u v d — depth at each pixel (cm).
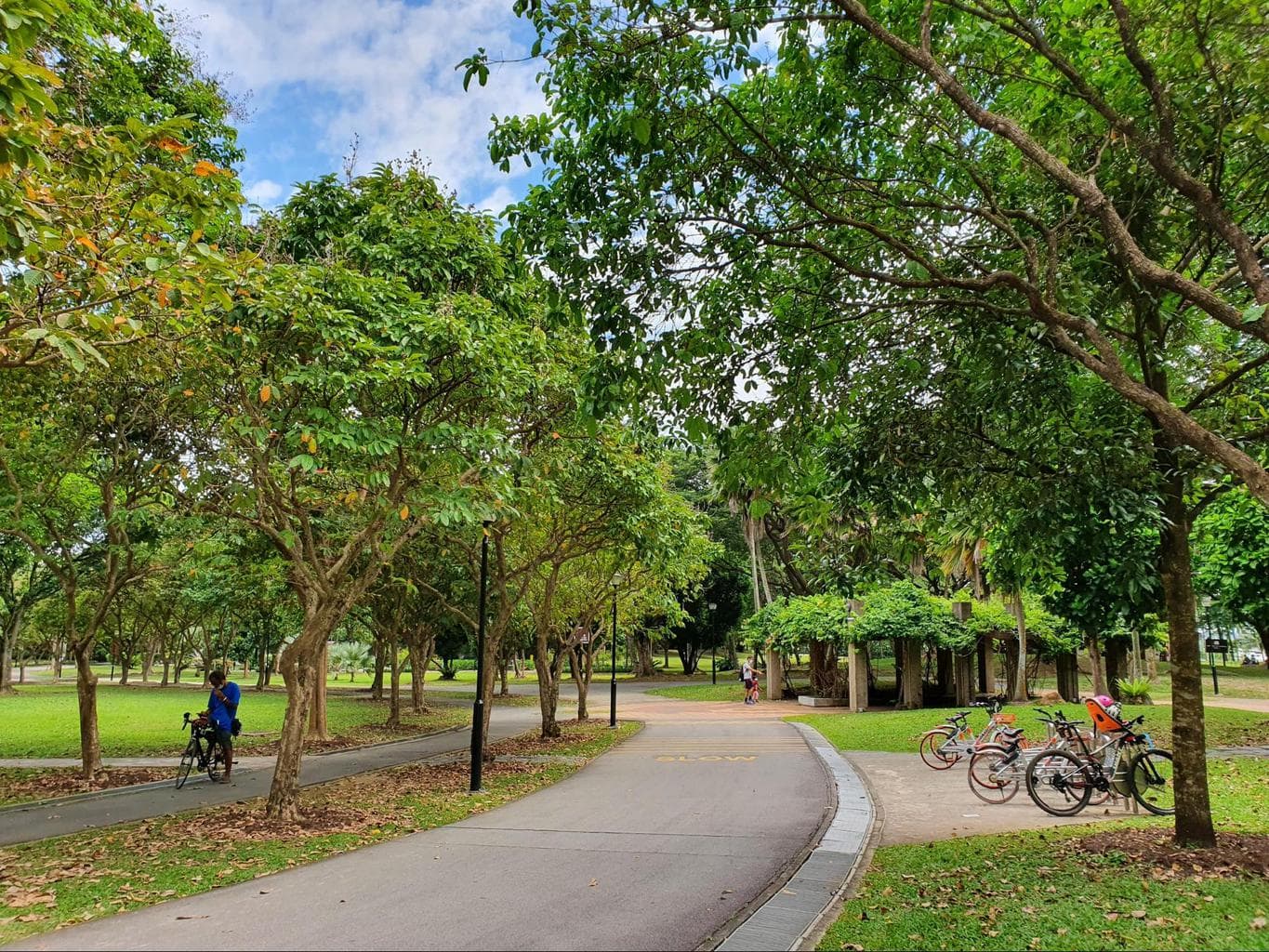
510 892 696
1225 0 597
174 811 1108
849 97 788
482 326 974
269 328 898
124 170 634
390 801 1170
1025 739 1552
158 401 1095
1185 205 756
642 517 1577
